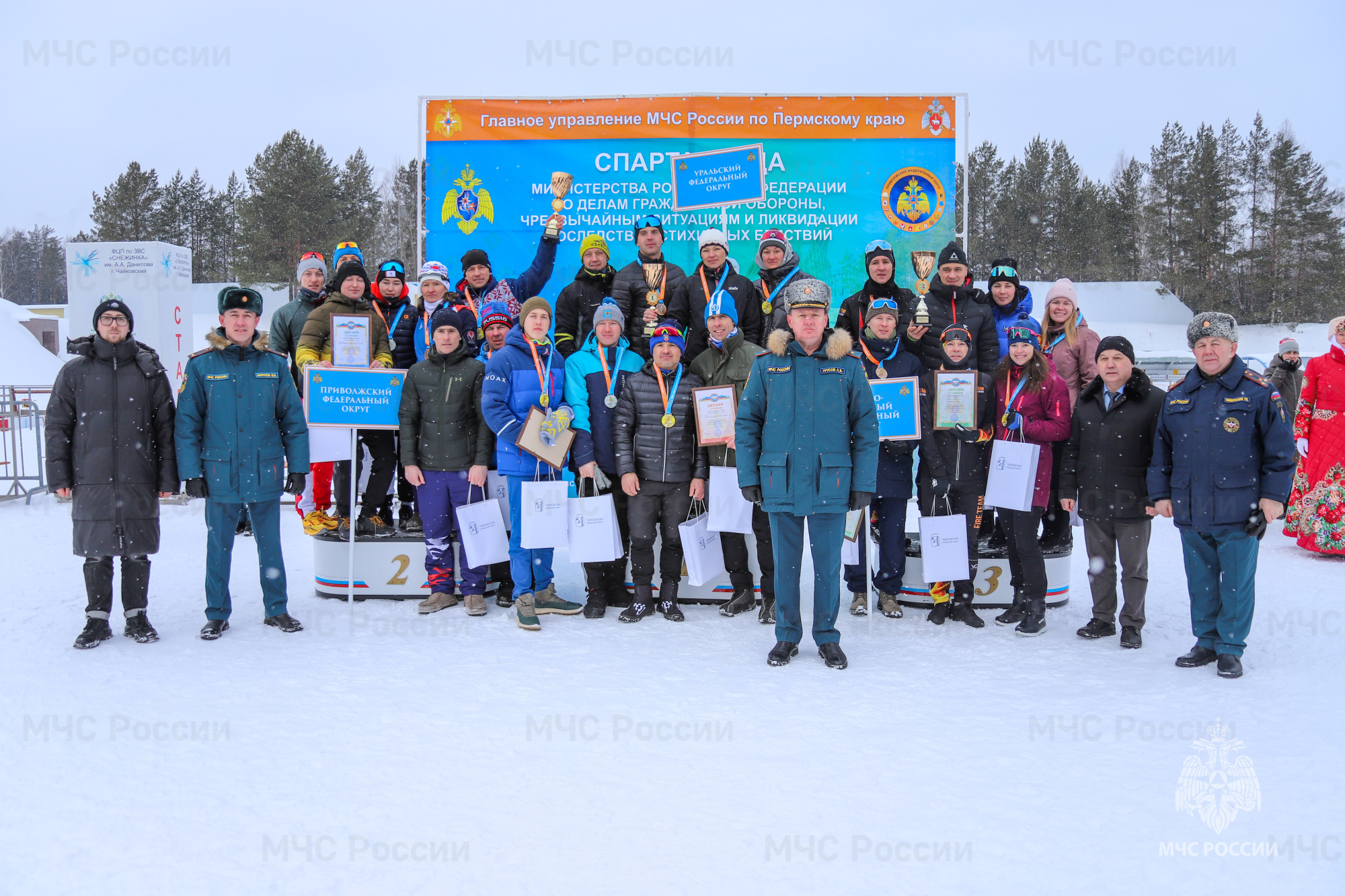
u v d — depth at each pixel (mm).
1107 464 5223
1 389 13711
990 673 4652
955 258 6027
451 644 5141
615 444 5797
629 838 2846
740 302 6414
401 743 3625
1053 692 4332
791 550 4875
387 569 6297
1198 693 4320
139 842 2814
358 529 6488
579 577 7250
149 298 11773
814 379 4809
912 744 3641
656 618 5848
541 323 5773
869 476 4801
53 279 62781
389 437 6504
